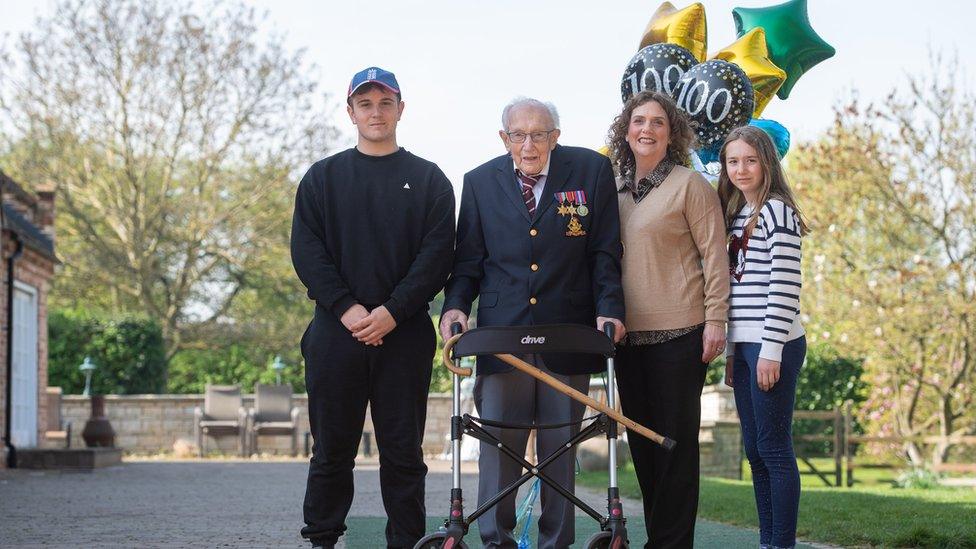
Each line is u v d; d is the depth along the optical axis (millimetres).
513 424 4492
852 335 17156
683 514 4746
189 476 13086
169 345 26156
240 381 26438
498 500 4391
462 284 4887
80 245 26219
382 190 4840
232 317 26719
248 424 19578
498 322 4773
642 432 4332
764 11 6969
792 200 4820
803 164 17922
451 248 4832
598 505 8828
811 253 17875
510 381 4863
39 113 23938
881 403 17875
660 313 4750
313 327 4863
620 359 4902
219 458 19453
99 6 23891
